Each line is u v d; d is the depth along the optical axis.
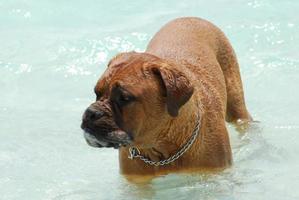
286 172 12.01
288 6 19.33
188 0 20.38
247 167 12.13
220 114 11.70
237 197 11.23
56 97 15.29
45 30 18.52
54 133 13.78
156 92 10.44
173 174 11.32
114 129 10.25
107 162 12.73
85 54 16.91
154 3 20.17
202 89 11.61
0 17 19.34
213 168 11.37
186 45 12.50
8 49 17.39
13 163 12.73
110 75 10.42
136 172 11.35
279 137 13.30
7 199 11.52
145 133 10.59
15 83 15.91
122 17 19.22
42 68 16.44
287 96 15.01
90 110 10.23
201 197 11.28
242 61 16.52
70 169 12.50
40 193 11.70
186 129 10.92
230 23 18.38
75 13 19.55
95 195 11.58
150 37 17.55
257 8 19.30
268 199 11.14
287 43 17.28
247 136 13.38
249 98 15.00
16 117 14.48
